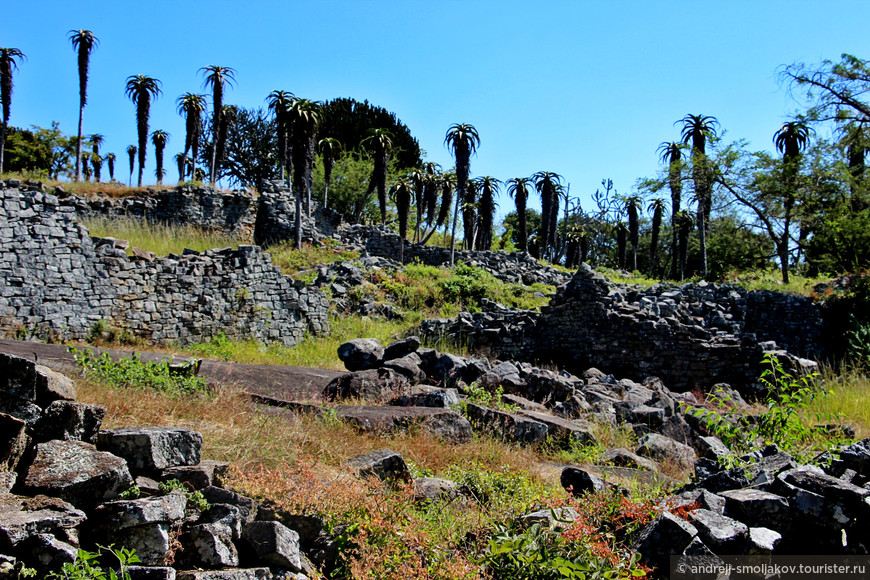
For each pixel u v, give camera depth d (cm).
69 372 717
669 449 905
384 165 3641
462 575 444
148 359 1032
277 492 490
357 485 521
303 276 2320
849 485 532
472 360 1329
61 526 383
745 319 2562
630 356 1850
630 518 528
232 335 1723
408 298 2370
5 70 3191
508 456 785
